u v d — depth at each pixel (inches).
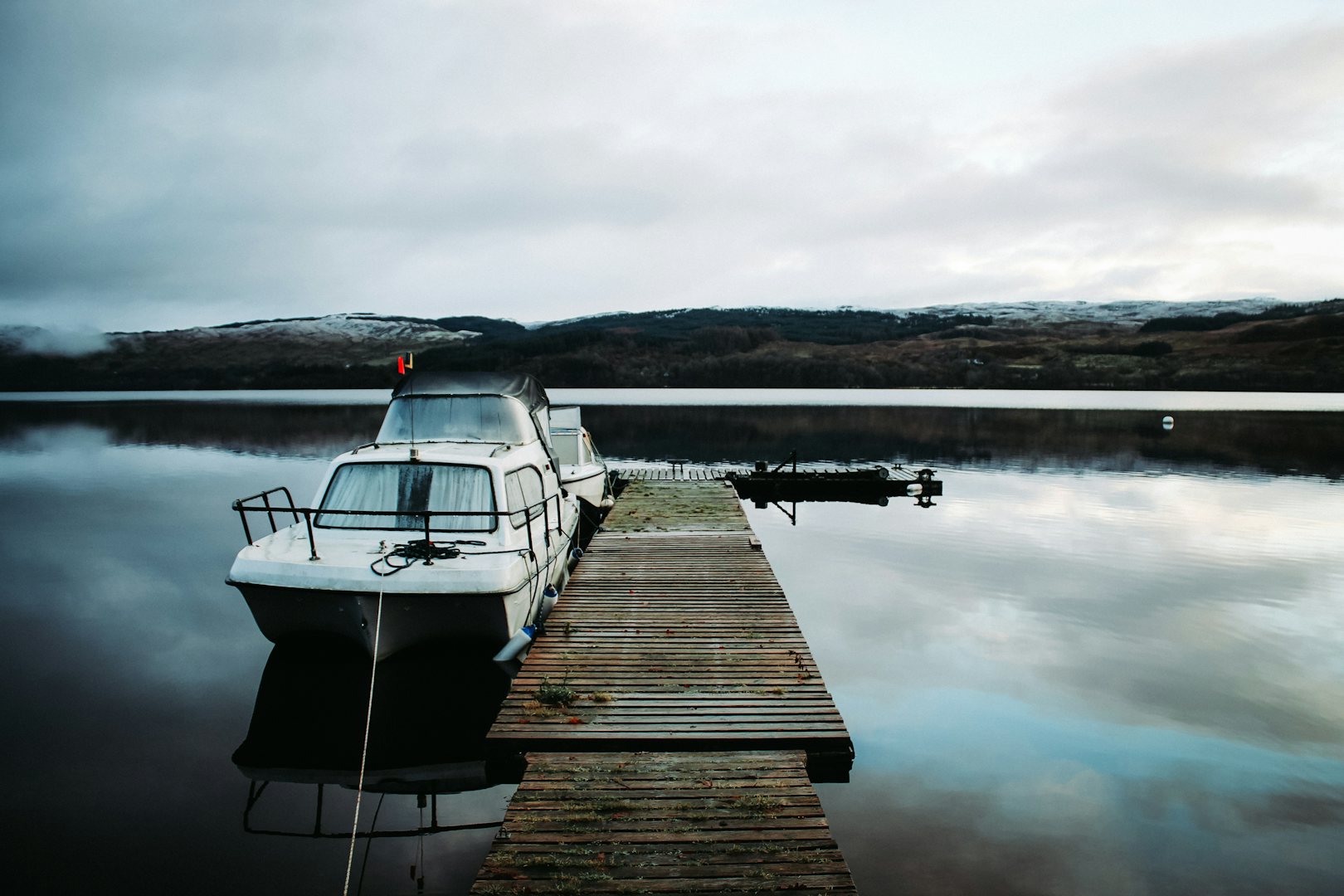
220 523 690.2
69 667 352.5
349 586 289.1
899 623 417.7
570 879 167.6
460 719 300.7
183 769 259.6
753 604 358.3
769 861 174.4
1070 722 293.3
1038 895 192.9
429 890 196.5
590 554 462.6
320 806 237.3
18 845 215.3
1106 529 666.8
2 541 616.4
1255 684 331.0
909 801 235.6
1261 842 216.2
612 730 235.6
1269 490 852.0
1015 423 1851.6
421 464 344.8
